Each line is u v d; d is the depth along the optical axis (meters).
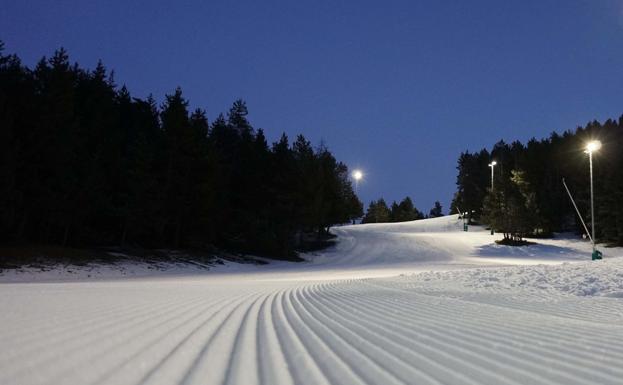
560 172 74.00
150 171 37.78
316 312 6.23
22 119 30.12
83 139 33.53
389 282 14.46
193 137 39.44
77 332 3.97
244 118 61.84
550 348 3.75
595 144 35.34
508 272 15.71
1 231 28.70
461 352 3.58
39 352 3.16
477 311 6.56
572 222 73.81
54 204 29.56
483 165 92.12
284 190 48.72
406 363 3.20
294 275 26.88
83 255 28.28
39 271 23.59
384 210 120.88
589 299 8.82
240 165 51.38
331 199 61.28
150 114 60.34
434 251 52.81
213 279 22.38
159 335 4.07
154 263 31.23
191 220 39.31
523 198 64.12
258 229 47.84
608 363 3.22
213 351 3.49
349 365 3.12
